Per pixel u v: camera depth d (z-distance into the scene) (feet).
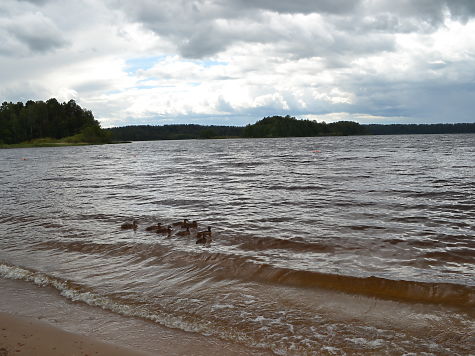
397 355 18.07
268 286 26.13
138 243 36.04
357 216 46.83
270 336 19.83
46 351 18.24
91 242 36.91
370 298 23.99
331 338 19.58
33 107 579.48
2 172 129.49
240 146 366.43
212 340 19.51
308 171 106.52
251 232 39.78
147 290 25.75
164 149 333.21
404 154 179.11
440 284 25.23
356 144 339.77
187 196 65.10
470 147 238.68
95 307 23.35
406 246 34.32
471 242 35.17
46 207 57.11
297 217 46.91
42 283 27.30
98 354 18.06
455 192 61.93
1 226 45.60
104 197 65.57
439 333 19.89
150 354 18.12
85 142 559.38
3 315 22.26
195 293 25.16
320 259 31.12
